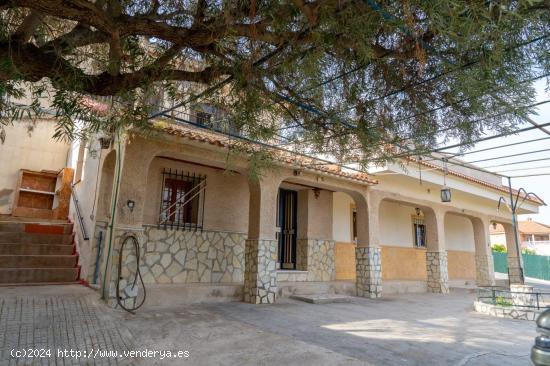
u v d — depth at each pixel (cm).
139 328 571
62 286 768
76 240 950
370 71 346
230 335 573
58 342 468
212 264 970
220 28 275
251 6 257
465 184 1435
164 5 333
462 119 378
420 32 250
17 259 820
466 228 1972
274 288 920
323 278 1212
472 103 347
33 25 256
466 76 304
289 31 279
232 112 400
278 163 846
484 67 285
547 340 208
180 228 929
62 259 876
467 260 1925
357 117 401
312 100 385
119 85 306
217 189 1008
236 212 1038
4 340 448
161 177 921
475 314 914
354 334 629
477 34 227
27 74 261
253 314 751
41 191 1198
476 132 396
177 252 915
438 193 1438
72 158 1209
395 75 341
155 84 363
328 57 323
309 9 243
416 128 399
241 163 852
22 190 1161
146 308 724
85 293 703
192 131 782
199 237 958
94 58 353
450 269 1817
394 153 533
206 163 869
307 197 1217
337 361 471
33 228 963
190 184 978
